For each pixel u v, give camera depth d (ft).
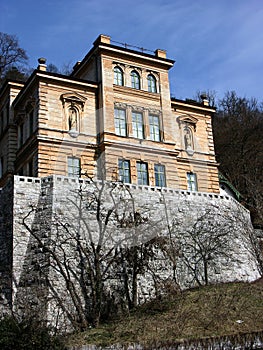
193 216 88.79
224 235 89.45
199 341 57.67
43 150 100.22
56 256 71.10
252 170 172.65
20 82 124.67
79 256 74.02
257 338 60.39
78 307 67.41
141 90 114.73
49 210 75.87
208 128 129.59
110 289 73.72
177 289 76.48
